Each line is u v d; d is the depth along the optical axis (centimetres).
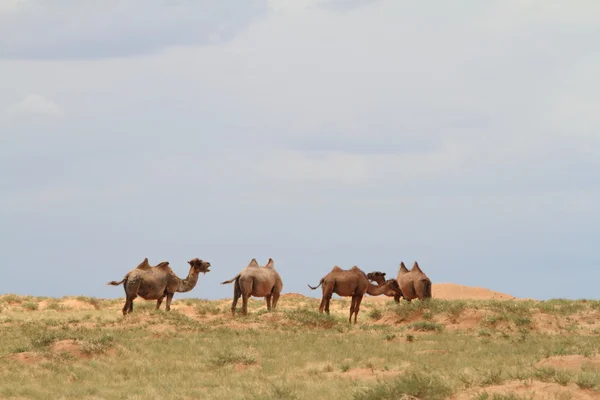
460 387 3319
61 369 4541
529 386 3209
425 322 6644
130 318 7125
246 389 3919
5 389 3903
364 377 4234
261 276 7900
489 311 7050
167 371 4619
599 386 3116
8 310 9125
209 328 6638
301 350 5434
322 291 7781
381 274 8462
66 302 9975
